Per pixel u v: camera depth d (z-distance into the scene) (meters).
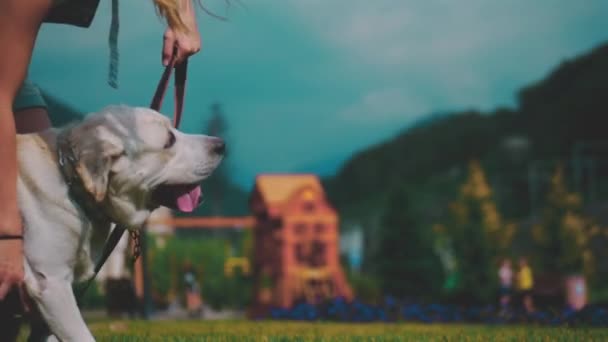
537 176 80.88
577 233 28.05
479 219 28.88
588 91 100.81
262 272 23.06
